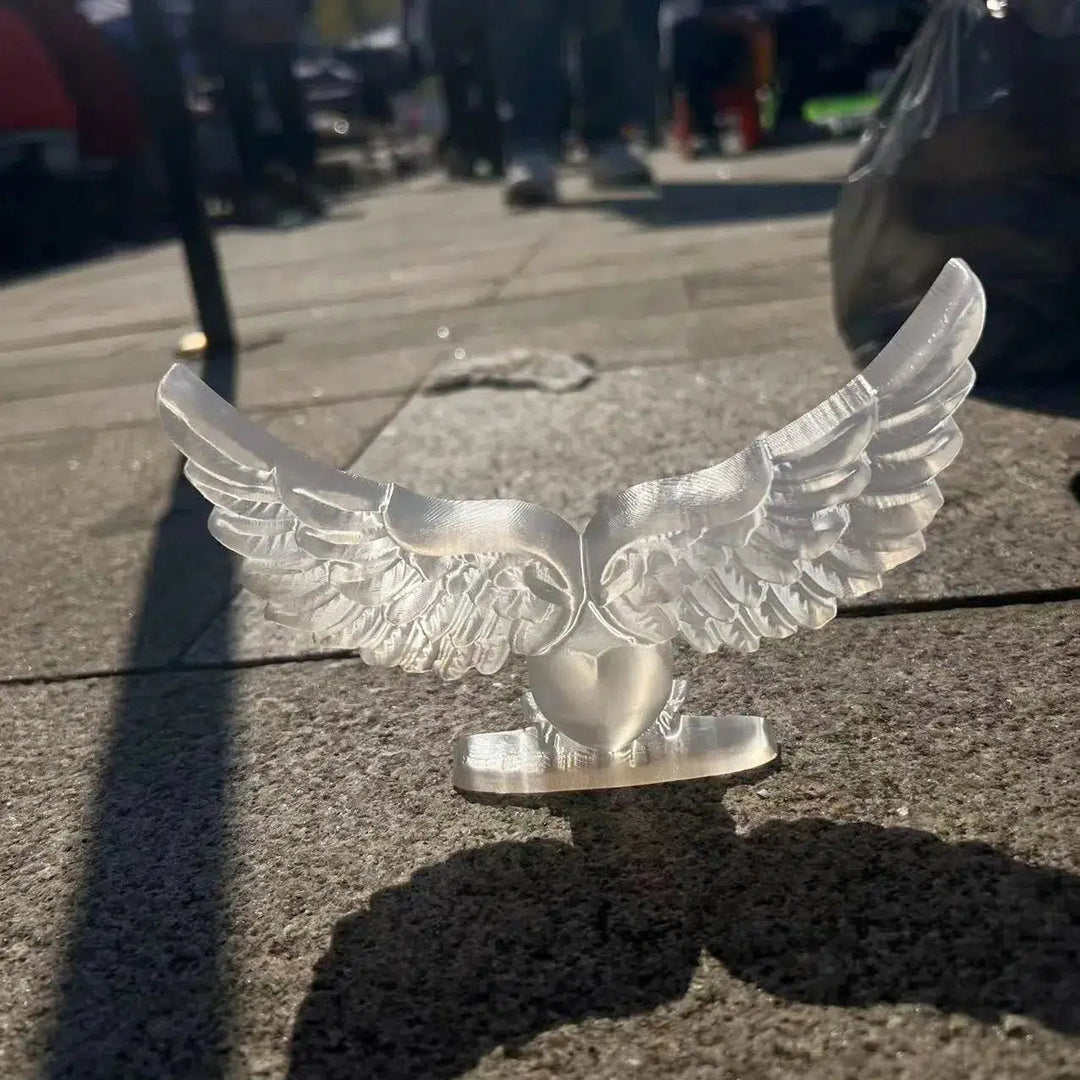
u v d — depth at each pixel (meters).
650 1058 0.15
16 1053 0.17
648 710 0.20
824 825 0.20
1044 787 0.20
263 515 0.18
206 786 0.23
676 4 2.01
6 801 0.24
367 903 0.19
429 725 0.25
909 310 0.44
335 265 1.06
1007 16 0.39
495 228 1.20
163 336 0.80
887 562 0.19
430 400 0.51
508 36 2.67
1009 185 0.39
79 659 0.30
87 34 1.46
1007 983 0.16
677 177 1.53
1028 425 0.37
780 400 0.44
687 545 0.18
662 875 0.19
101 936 0.19
